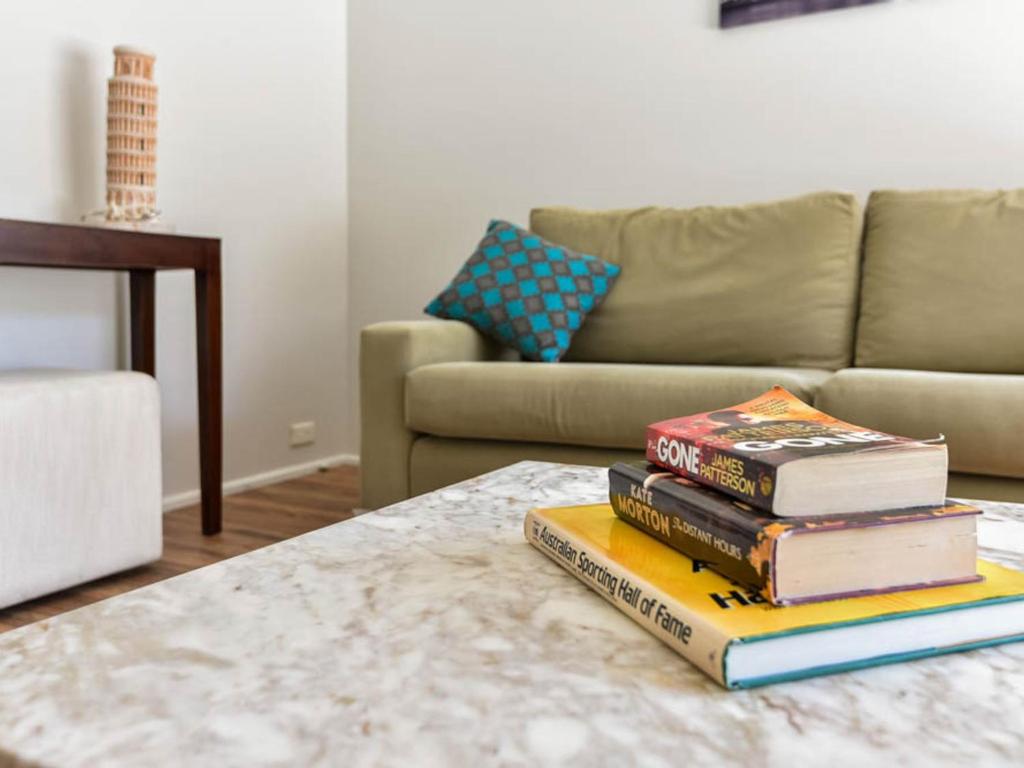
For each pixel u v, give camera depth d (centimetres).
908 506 62
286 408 320
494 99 315
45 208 230
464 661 53
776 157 273
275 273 311
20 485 169
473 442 211
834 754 42
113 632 57
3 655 53
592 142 300
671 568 63
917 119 254
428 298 332
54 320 235
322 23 328
